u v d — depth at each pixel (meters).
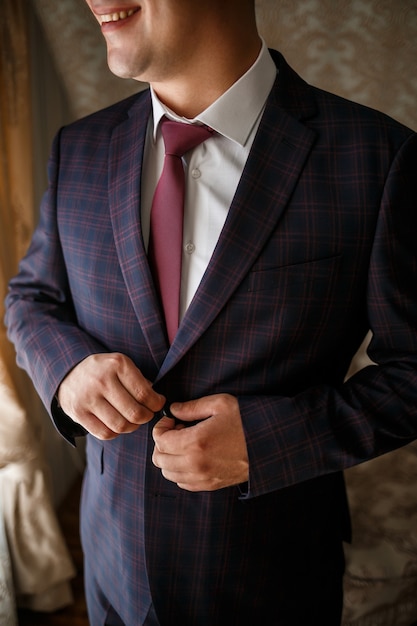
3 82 1.55
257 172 0.80
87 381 0.81
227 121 0.81
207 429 0.76
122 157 0.89
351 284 0.81
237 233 0.78
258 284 0.79
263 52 0.83
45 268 1.01
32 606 1.76
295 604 0.97
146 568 0.89
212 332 0.81
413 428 0.81
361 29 1.69
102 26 0.75
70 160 0.95
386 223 0.78
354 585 1.46
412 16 1.66
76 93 1.87
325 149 0.81
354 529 1.56
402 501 1.65
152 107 0.91
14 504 1.64
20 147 1.59
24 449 1.55
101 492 0.96
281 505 0.91
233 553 0.89
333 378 0.91
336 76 1.77
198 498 0.86
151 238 0.84
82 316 0.94
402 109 1.78
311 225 0.79
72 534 2.05
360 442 0.79
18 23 1.53
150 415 0.78
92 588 1.09
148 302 0.82
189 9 0.71
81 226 0.90
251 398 0.80
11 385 1.53
